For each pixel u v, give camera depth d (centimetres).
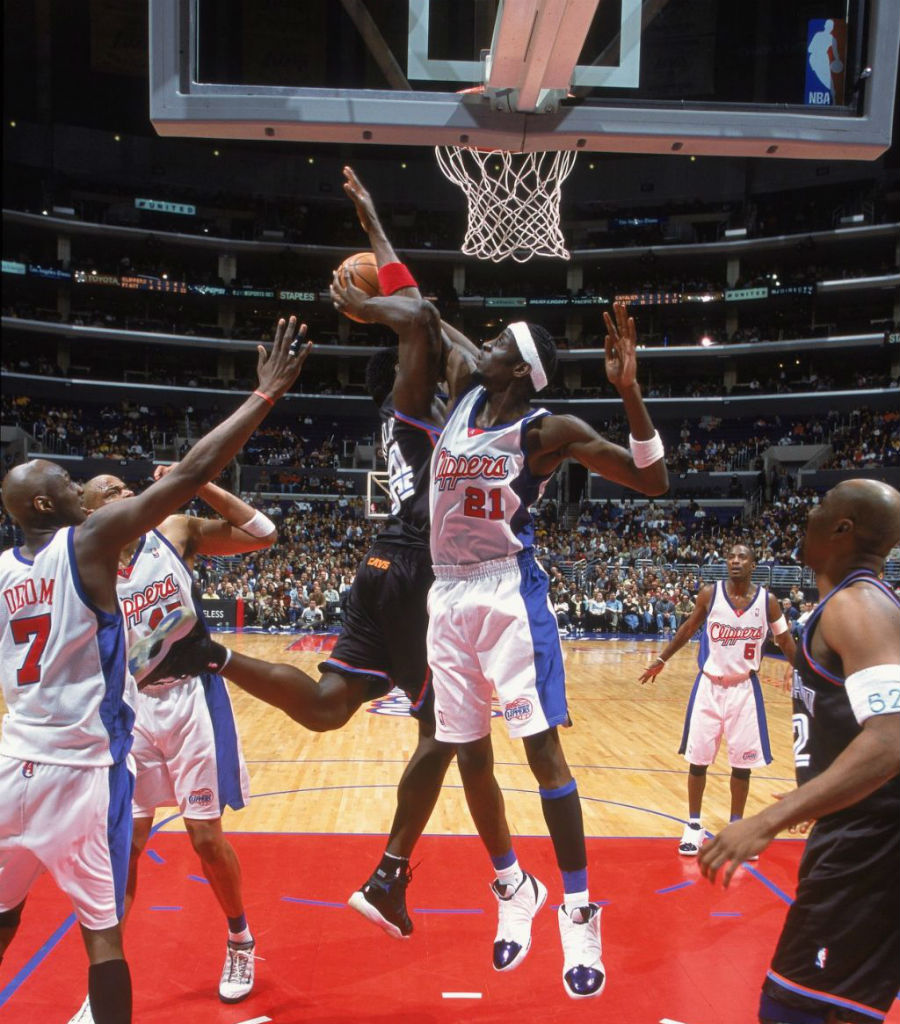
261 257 3341
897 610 210
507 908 297
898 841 209
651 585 2062
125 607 319
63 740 238
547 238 586
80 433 3002
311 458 3066
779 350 3023
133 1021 304
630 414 252
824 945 210
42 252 3256
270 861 477
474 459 271
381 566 312
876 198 2991
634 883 450
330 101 414
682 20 425
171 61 408
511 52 386
